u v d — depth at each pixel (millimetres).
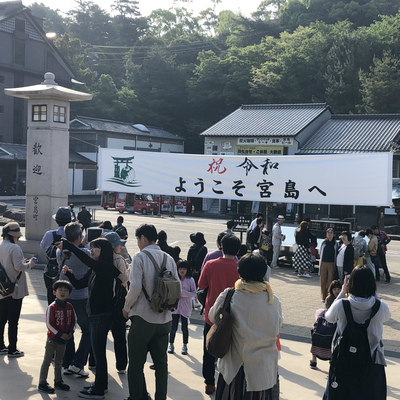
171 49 73250
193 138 59812
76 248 5441
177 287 4973
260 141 40531
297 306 10906
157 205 40844
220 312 3973
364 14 67188
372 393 4312
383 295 12680
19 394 5496
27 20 53312
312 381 6344
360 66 51094
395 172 35938
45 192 13867
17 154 45875
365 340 4258
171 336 7379
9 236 6598
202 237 9367
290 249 16781
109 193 43156
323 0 70938
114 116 59781
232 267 5652
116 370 6414
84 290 6090
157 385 5121
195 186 12773
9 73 52156
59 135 13969
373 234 14383
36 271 13500
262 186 12570
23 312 9109
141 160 12773
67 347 6305
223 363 4062
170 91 62750
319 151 38094
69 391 5656
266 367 3939
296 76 53812
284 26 72062
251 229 15125
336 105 49500
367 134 38969
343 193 12055
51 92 13266
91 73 63281
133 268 4957
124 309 5012
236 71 56438
